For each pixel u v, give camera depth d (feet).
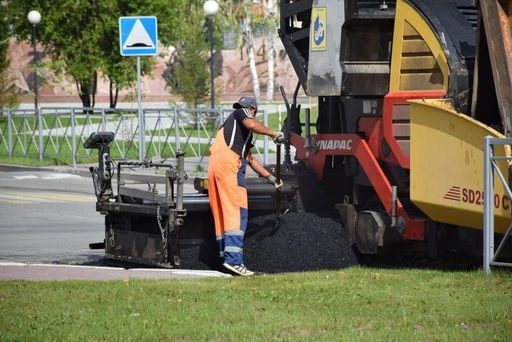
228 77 309.83
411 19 53.57
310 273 50.90
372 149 56.70
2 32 230.89
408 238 53.21
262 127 55.06
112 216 62.03
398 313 38.83
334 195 61.41
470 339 34.45
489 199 45.44
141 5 205.57
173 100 221.25
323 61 58.23
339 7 57.36
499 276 45.52
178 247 57.00
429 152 49.73
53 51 212.02
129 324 38.11
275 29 268.82
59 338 36.06
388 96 54.19
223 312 39.93
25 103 289.53
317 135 61.00
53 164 145.07
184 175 55.98
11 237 77.00
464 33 52.01
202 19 241.76
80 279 51.24
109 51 204.33
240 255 54.44
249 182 61.52
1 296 44.70
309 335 35.78
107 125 140.87
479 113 49.01
